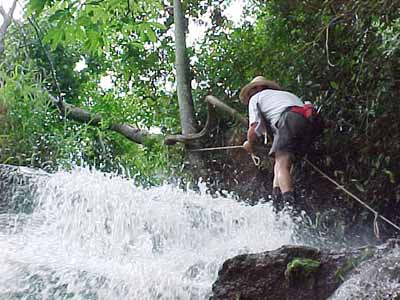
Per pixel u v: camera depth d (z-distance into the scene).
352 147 5.70
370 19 5.45
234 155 6.99
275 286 3.22
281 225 5.27
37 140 7.38
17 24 9.05
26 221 4.96
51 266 3.83
